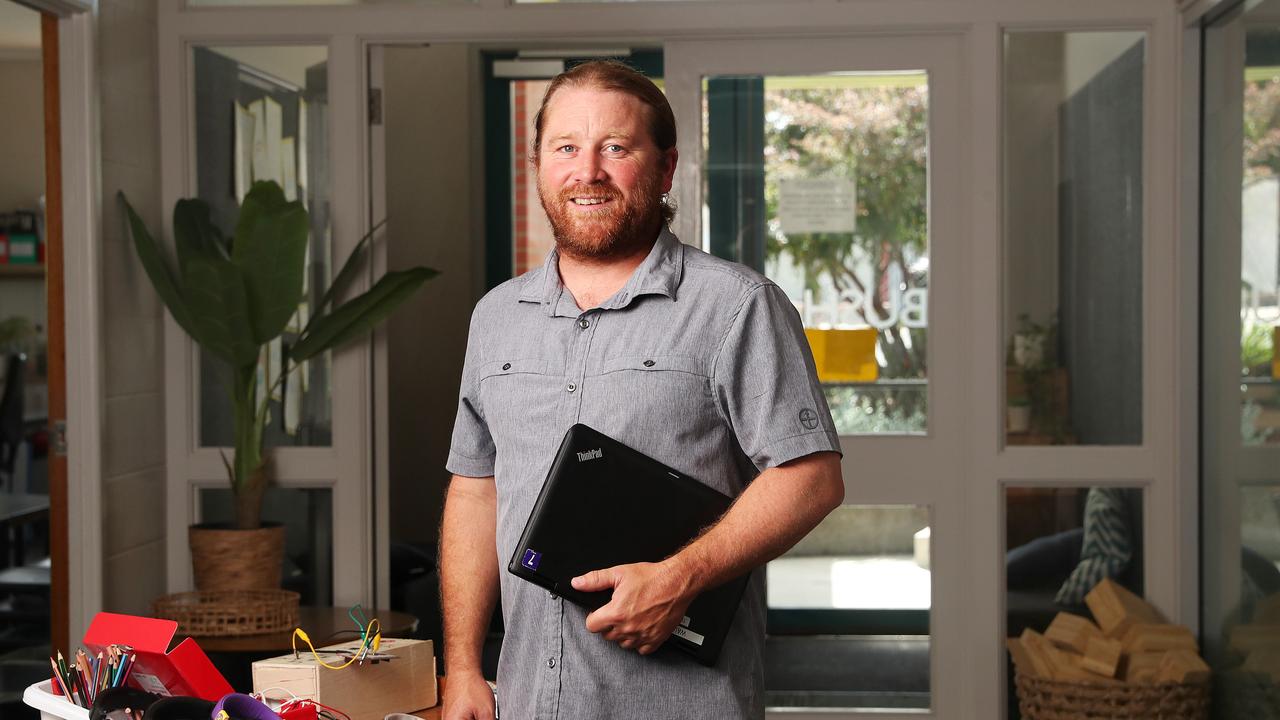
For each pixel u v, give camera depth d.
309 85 3.85
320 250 3.86
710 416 1.49
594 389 1.50
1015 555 3.73
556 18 3.77
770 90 3.79
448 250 6.32
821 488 1.45
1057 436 3.71
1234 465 3.39
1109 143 3.69
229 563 3.48
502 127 6.38
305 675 1.78
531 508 1.52
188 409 3.87
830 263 3.79
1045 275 3.71
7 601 3.98
